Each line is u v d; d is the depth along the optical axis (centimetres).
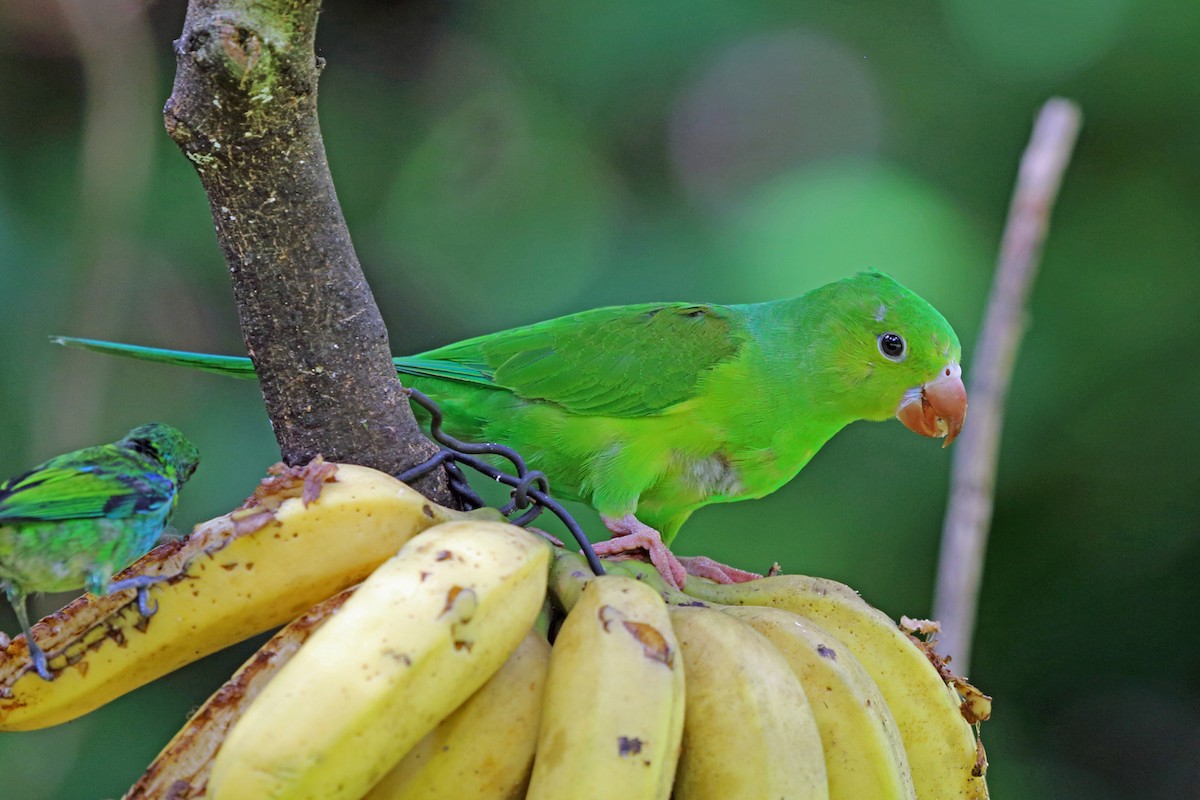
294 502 359
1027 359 1084
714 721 340
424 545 327
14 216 1032
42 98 1073
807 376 755
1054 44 1098
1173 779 1090
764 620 379
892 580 998
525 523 406
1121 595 1102
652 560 657
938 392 747
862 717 360
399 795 330
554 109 1130
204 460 965
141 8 1034
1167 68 1080
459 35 1157
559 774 312
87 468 438
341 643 301
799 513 1008
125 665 364
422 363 779
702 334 766
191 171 1076
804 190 1027
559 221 1107
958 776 402
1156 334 1075
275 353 411
